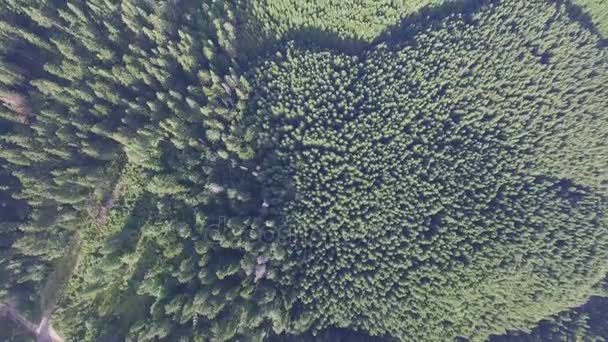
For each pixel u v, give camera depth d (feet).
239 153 177.47
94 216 168.35
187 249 165.27
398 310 179.73
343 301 175.94
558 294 197.98
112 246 158.92
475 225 194.49
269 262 170.40
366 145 197.26
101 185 166.81
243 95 184.55
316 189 184.75
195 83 182.29
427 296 183.42
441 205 194.49
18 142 160.66
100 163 170.81
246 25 195.52
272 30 203.51
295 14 202.90
